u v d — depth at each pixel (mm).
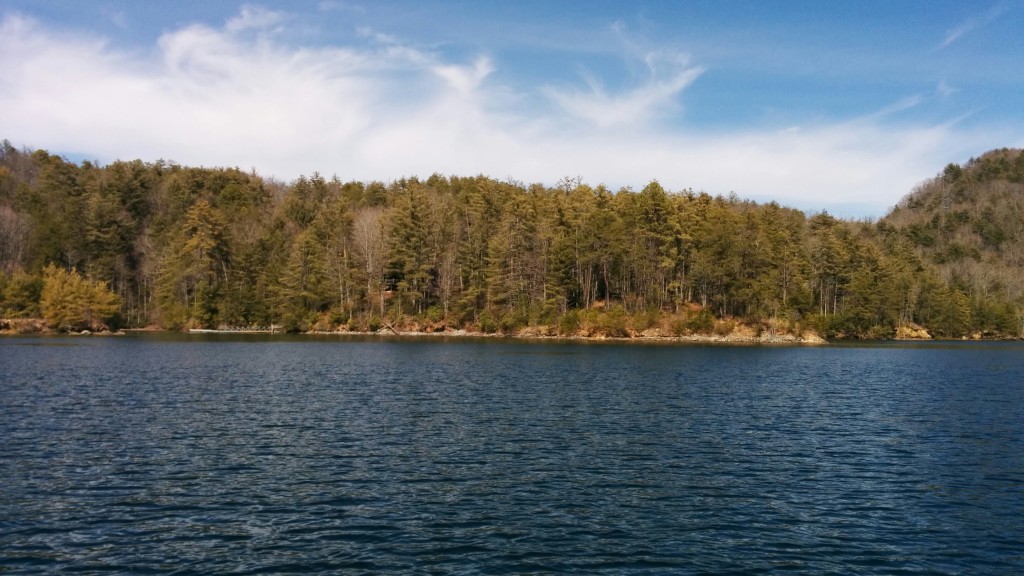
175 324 136875
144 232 157000
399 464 24578
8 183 171625
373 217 151750
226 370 58969
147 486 21234
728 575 14930
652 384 51562
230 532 17172
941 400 44250
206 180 185875
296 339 115875
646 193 134000
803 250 141125
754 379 56844
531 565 15289
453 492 21078
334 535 17062
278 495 20453
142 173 176875
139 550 15844
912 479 23344
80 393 42125
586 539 17047
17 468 23203
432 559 15539
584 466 24719
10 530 17062
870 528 18188
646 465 24984
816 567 15461
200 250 138875
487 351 89625
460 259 135125
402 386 48562
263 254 143750
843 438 30531
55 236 139625
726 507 19922
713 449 27906
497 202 153625
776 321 121062
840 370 67312
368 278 138500
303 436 29438
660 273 125562
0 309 125250
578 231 126375
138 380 49969
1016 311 158875
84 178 173375
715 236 118312
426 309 137000
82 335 122188
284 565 15070
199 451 26219
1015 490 22062
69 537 16641
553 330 123625
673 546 16656
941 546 16891
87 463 24031
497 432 31000
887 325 141875
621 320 119125
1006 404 42438
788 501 20594
